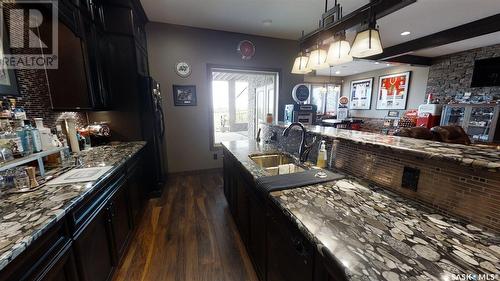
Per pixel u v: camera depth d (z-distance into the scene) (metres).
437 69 5.23
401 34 3.62
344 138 1.42
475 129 4.27
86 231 1.16
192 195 3.05
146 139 2.81
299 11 2.93
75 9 1.84
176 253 1.86
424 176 0.95
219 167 4.07
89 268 1.18
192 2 2.70
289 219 0.92
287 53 4.13
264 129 3.10
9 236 0.75
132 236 2.01
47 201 1.03
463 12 2.81
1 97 1.39
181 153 3.79
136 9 2.72
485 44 4.19
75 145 2.01
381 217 0.85
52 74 1.87
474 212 0.79
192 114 3.75
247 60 3.90
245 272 1.65
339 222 0.81
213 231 2.18
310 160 1.86
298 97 4.21
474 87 4.53
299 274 0.90
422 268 0.57
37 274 0.79
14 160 1.20
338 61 1.80
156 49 3.37
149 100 2.75
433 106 4.88
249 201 1.65
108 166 1.61
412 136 2.61
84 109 2.04
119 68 2.58
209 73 3.70
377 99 7.06
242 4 2.76
